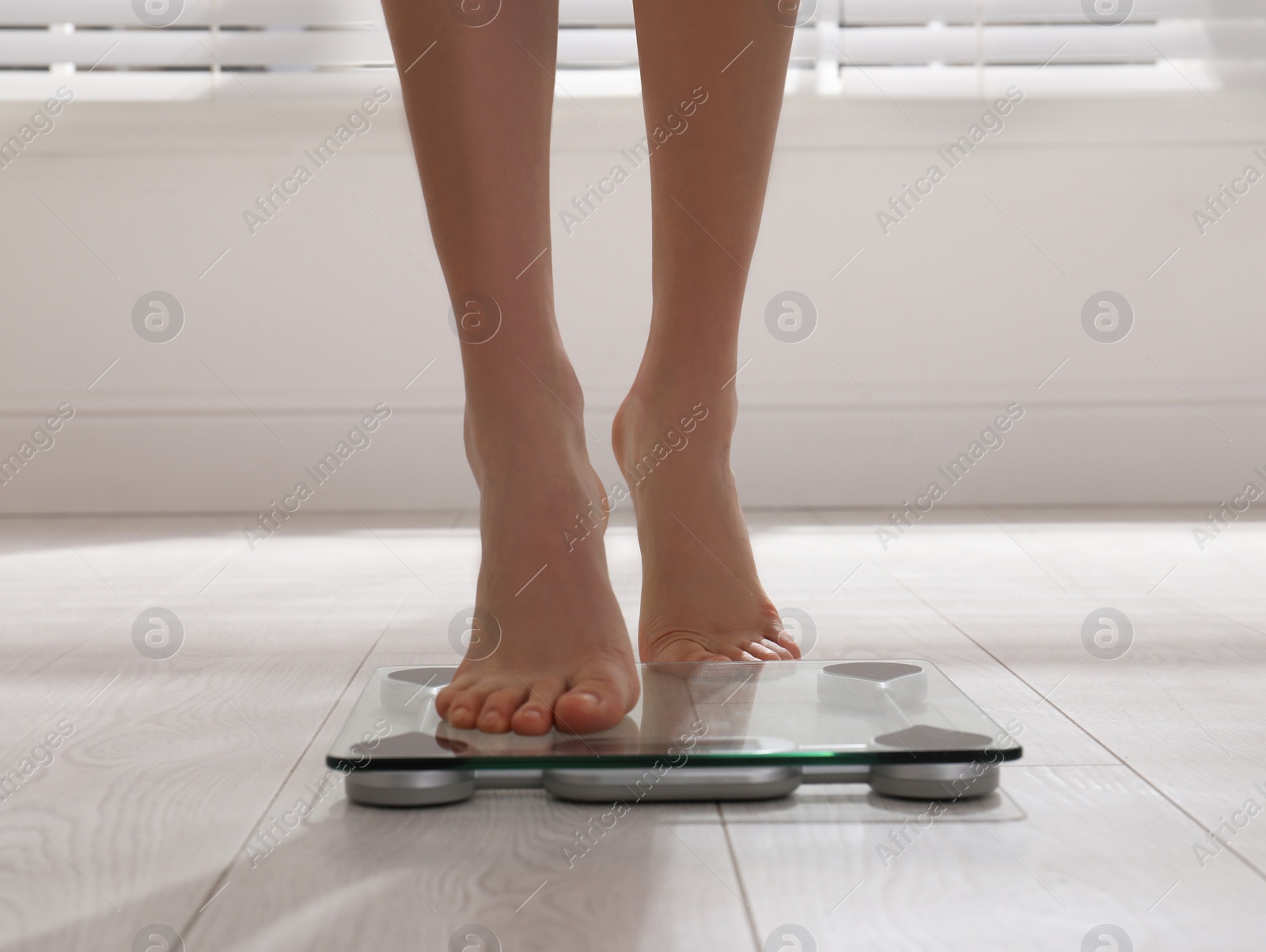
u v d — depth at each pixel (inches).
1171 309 95.9
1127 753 26.3
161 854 20.2
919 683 28.8
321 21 95.1
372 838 21.0
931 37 95.9
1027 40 95.6
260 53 94.7
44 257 94.4
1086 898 18.1
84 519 92.5
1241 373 96.0
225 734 28.3
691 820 22.0
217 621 45.3
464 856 20.0
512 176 27.8
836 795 23.5
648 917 17.4
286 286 95.2
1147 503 97.0
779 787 23.1
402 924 17.1
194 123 93.9
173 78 94.3
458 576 59.0
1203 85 93.8
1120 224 95.4
